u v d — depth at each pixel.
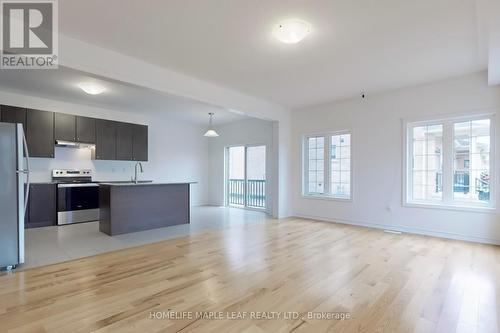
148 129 6.75
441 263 2.99
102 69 3.08
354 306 2.08
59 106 5.28
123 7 2.33
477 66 3.61
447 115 4.09
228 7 2.32
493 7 2.06
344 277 2.62
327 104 5.52
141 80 3.42
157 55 3.28
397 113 4.60
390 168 4.67
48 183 4.90
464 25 2.58
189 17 2.48
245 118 7.02
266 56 3.30
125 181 6.07
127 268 2.84
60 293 2.27
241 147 7.62
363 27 2.62
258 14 2.42
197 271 2.76
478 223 3.87
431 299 2.18
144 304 2.10
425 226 4.32
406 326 1.81
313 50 3.12
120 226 4.33
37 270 2.78
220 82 4.24
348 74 3.89
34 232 4.42
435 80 4.14
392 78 4.05
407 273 2.71
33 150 4.79
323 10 2.35
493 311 2.00
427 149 4.42
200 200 8.05
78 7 2.33
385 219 4.73
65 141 5.16
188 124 7.71
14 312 1.97
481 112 3.81
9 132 2.80
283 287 2.40
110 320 1.87
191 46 3.05
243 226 4.97
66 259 3.12
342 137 5.40
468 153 4.04
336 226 4.97
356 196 5.09
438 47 3.05
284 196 5.91
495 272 2.72
